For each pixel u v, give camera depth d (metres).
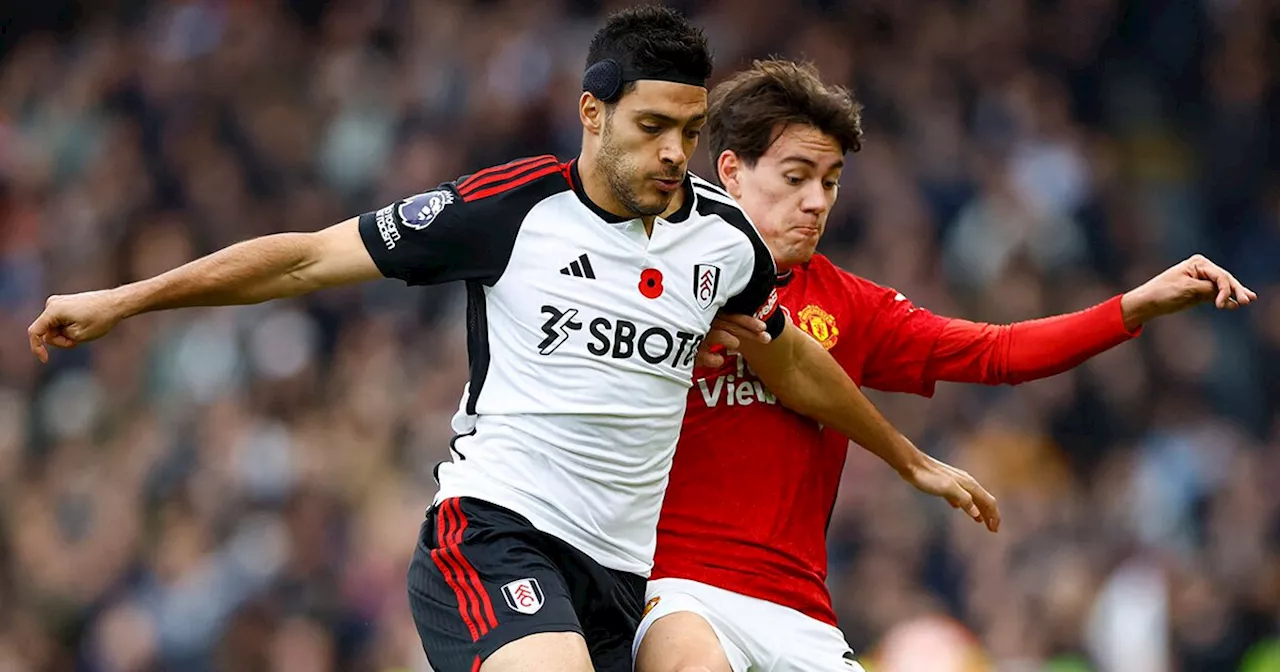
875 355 19.02
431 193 15.75
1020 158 50.09
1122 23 55.22
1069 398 43.25
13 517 44.25
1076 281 47.31
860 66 52.31
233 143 54.25
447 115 53.66
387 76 55.53
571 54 53.78
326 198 52.84
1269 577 36.94
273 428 43.34
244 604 37.97
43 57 59.88
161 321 48.03
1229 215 51.38
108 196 53.69
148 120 55.62
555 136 51.97
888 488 38.56
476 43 54.94
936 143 49.84
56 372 48.56
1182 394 44.22
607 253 15.60
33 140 57.19
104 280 51.62
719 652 16.75
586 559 15.92
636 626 16.75
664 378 15.90
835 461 18.59
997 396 42.84
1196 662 35.41
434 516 16.17
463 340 45.00
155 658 39.31
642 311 15.65
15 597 42.28
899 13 53.88
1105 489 41.53
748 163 17.78
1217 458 42.22
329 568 38.62
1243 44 54.41
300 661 36.16
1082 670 34.97
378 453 41.78
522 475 15.74
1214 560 38.16
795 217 17.58
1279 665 35.00
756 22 53.34
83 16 60.84
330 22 57.72
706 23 53.78
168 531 41.94
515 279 15.59
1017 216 47.31
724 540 17.66
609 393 15.62
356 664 36.59
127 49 58.31
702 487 17.73
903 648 34.09
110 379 47.62
